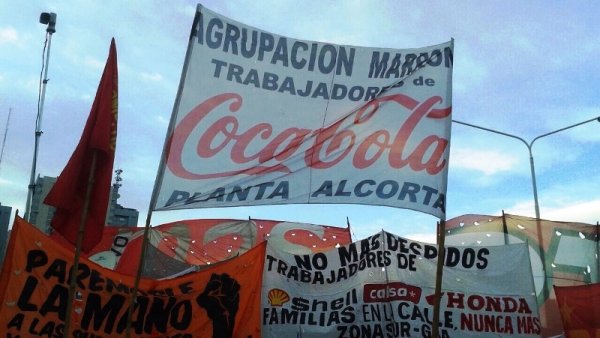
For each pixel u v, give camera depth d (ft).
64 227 23.41
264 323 34.96
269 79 27.43
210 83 26.45
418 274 37.45
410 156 26.94
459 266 38.04
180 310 29.55
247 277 30.89
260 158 26.12
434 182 26.43
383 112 27.71
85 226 23.30
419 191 26.20
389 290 36.55
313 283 36.47
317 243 53.67
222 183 25.23
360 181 26.37
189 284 30.12
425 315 36.32
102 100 23.65
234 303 30.27
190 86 26.11
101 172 23.59
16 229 27.22
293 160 26.40
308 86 27.78
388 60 28.66
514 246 38.52
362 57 28.66
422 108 27.81
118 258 44.42
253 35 27.86
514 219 45.96
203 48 26.73
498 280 37.60
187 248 48.60
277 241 52.60
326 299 36.06
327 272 36.83
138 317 28.71
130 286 29.09
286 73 27.76
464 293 37.19
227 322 29.86
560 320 42.37
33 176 52.75
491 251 38.40
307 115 27.27
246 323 30.12
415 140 27.25
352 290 36.45
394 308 36.14
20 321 26.27
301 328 35.19
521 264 38.06
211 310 29.89
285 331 34.99
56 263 27.63
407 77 28.30
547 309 43.04
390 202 25.98
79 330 27.32
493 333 36.47
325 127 27.17
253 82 27.17
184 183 24.72
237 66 27.12
